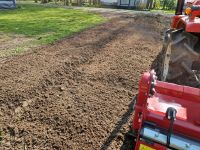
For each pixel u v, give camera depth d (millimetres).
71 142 2863
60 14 15188
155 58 6125
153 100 2369
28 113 3412
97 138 2945
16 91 3990
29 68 5047
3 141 2848
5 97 3791
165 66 3859
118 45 7281
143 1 25609
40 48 6648
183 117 2154
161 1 27953
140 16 15641
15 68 5020
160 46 7398
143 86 2117
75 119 3287
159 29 10516
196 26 3217
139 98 2182
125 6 25531
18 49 6488
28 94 3928
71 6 23469
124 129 3113
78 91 4121
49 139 2900
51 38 7926
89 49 6680
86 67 5277
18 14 14336
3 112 3414
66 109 3531
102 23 11805
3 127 3080
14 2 17891
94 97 3930
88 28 10117
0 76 4578
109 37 8359
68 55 6027
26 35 8383
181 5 5289
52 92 4047
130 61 5797
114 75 4863
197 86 3607
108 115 3426
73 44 7211
